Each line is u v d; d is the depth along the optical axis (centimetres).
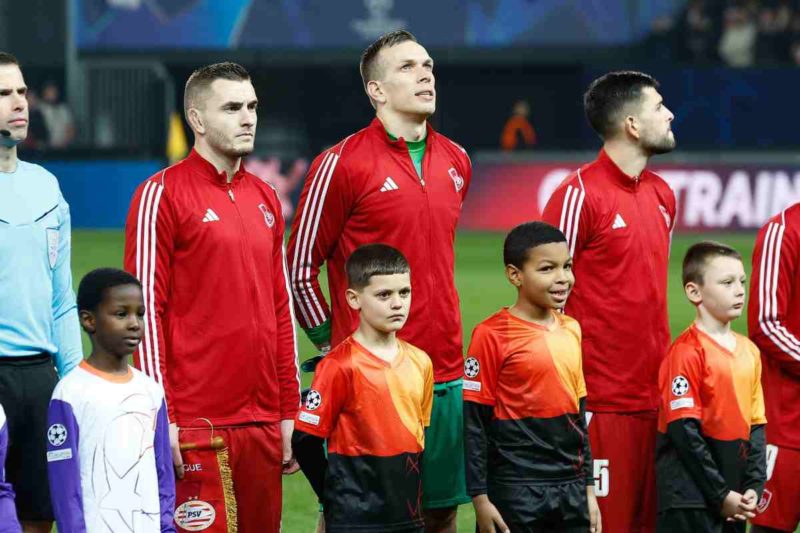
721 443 1905
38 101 7906
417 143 1980
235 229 1827
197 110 1825
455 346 1969
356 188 1936
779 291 1981
